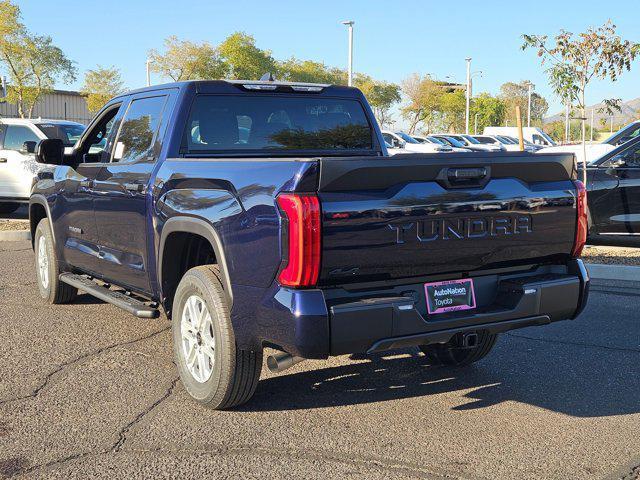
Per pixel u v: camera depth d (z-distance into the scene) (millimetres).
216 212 3957
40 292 7129
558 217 4121
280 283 3541
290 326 3480
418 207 3639
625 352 5488
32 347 5500
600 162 9836
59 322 6266
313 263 3404
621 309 6887
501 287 4090
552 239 4125
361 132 5676
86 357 5258
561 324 6340
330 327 3463
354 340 3514
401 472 3441
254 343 3801
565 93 10914
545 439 3846
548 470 3471
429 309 3840
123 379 4781
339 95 5566
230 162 3955
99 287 5734
